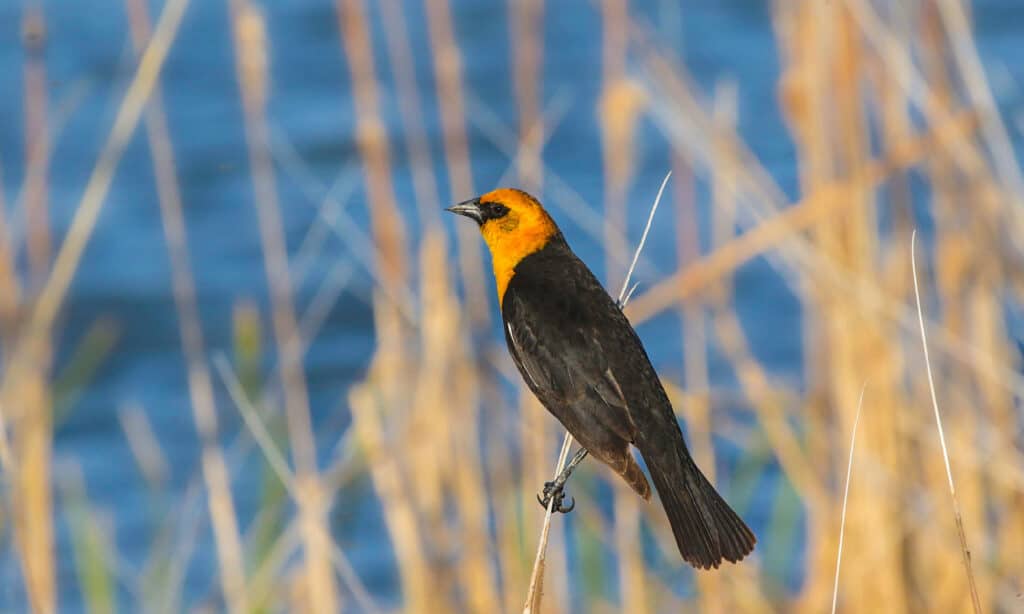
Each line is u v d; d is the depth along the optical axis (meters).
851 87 10.84
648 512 11.72
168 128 24.48
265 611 10.37
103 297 20.22
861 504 10.80
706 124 10.98
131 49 25.11
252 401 11.57
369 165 11.74
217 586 12.98
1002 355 11.48
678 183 12.71
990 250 11.46
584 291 9.26
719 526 8.61
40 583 10.02
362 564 14.02
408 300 11.70
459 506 10.90
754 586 11.13
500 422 11.32
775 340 18.61
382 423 11.40
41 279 11.38
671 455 8.80
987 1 28.19
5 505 10.04
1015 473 10.95
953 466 11.11
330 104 24.72
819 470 11.55
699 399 11.38
